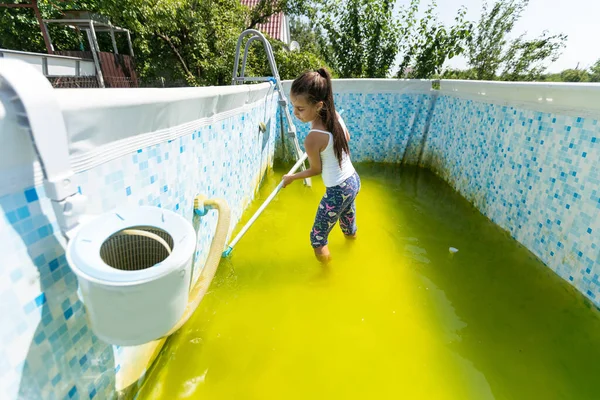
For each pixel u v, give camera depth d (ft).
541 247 7.76
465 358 5.54
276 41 33.35
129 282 2.58
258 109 10.96
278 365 5.37
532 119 8.41
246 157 9.89
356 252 8.50
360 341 5.86
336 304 6.73
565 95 7.16
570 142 7.11
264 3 36.14
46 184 2.70
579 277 6.63
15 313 2.66
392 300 6.86
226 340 5.81
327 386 5.06
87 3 30.22
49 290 3.00
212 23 32.04
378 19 22.65
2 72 2.27
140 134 4.26
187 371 5.21
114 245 3.11
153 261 3.30
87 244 2.77
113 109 3.50
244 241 8.80
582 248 6.61
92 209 3.48
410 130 15.55
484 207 10.47
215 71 32.32
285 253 8.41
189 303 4.06
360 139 15.88
